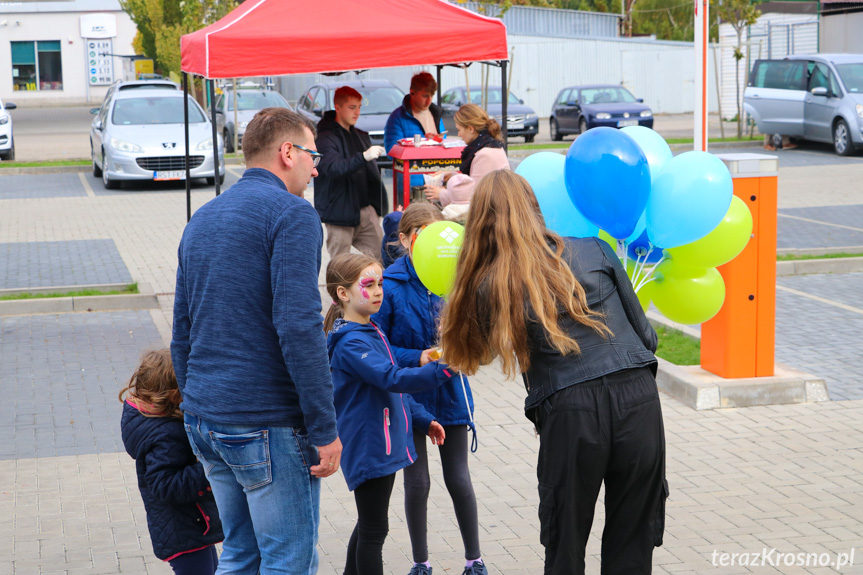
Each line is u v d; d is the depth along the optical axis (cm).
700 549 441
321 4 770
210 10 2689
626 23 5775
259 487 307
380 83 2180
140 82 2089
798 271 1089
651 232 432
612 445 319
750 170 633
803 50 2978
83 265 1141
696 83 699
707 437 586
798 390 644
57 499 510
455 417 412
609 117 2700
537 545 451
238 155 2353
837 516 471
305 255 299
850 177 1853
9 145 2333
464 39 768
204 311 304
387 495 380
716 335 660
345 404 376
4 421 633
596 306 324
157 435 337
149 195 1778
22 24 4991
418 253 393
